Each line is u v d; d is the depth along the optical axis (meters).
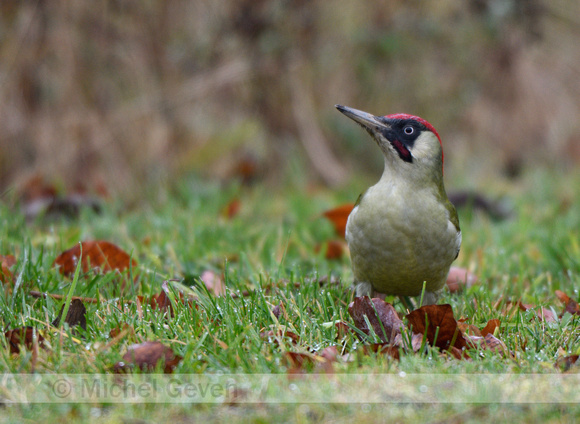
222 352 6.12
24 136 14.05
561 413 5.07
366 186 16.45
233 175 15.56
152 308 7.54
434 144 7.61
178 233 10.95
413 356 6.09
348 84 17.48
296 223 12.24
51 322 6.75
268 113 16.53
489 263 10.05
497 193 16.30
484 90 18.73
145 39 15.01
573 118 19.62
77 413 5.12
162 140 15.10
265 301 7.15
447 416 5.03
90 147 14.45
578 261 9.72
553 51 19.42
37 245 9.88
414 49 17.47
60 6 14.21
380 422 4.96
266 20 15.72
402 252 7.42
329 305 7.62
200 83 15.32
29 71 14.09
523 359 6.21
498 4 17.02
